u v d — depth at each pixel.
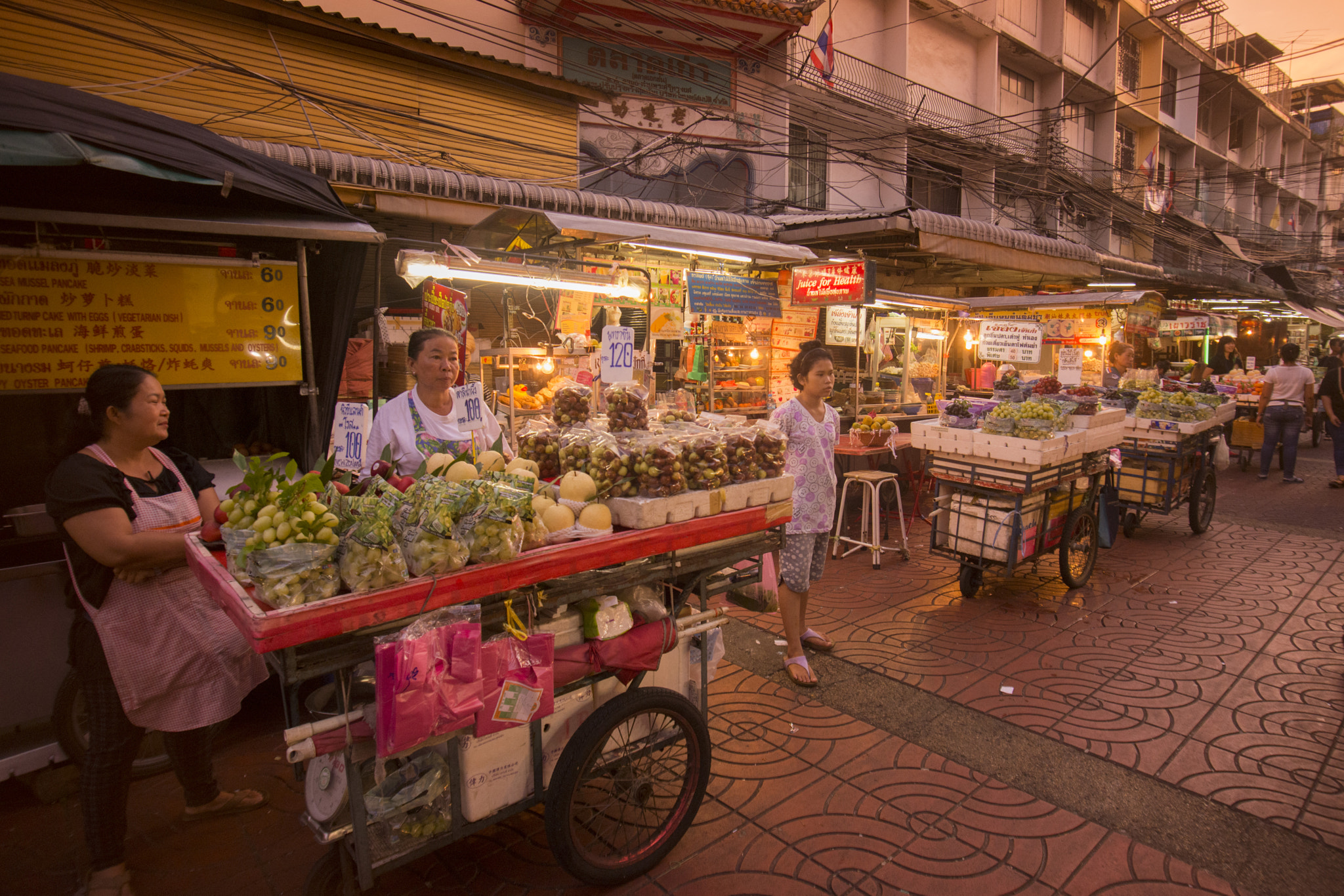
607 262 5.57
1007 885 2.46
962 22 14.84
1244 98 27.31
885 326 9.36
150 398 2.35
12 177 2.96
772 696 3.84
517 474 2.38
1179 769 3.15
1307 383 9.95
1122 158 21.66
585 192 7.68
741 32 10.70
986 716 3.62
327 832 1.96
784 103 11.31
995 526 4.99
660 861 2.56
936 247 9.04
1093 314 9.52
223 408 4.46
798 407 3.94
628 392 2.91
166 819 2.87
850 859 2.59
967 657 4.33
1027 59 16.62
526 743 2.29
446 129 7.45
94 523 2.17
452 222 6.62
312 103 6.53
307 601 1.70
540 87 7.98
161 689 2.38
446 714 1.86
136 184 3.24
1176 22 21.86
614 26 9.84
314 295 3.93
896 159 13.61
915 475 8.20
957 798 2.95
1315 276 29.36
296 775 2.20
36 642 2.96
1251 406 11.60
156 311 3.10
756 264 7.37
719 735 3.45
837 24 12.98
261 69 6.37
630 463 2.51
